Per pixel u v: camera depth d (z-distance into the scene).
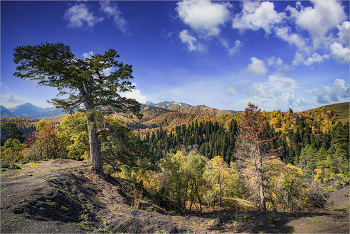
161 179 28.16
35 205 7.92
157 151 125.50
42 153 37.66
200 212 28.88
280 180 26.25
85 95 18.08
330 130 105.94
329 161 56.75
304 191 24.62
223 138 118.56
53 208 8.38
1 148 41.88
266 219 12.12
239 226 11.76
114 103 18.22
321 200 22.97
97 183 15.05
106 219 9.55
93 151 18.39
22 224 6.38
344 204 18.11
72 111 19.72
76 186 12.13
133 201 14.72
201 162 25.89
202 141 151.25
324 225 10.25
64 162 22.59
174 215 15.21
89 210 9.92
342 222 10.59
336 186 29.08
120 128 19.08
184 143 143.25
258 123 24.36
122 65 19.45
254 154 24.23
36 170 14.66
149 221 10.10
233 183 30.95
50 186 10.20
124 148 19.03
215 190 31.44
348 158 54.38
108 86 17.06
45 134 36.84
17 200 7.81
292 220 11.55
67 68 16.64
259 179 23.00
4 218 6.40
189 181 25.88
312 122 141.12
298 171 26.86
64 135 29.39
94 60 17.31
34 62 15.48
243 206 38.00
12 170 14.48
